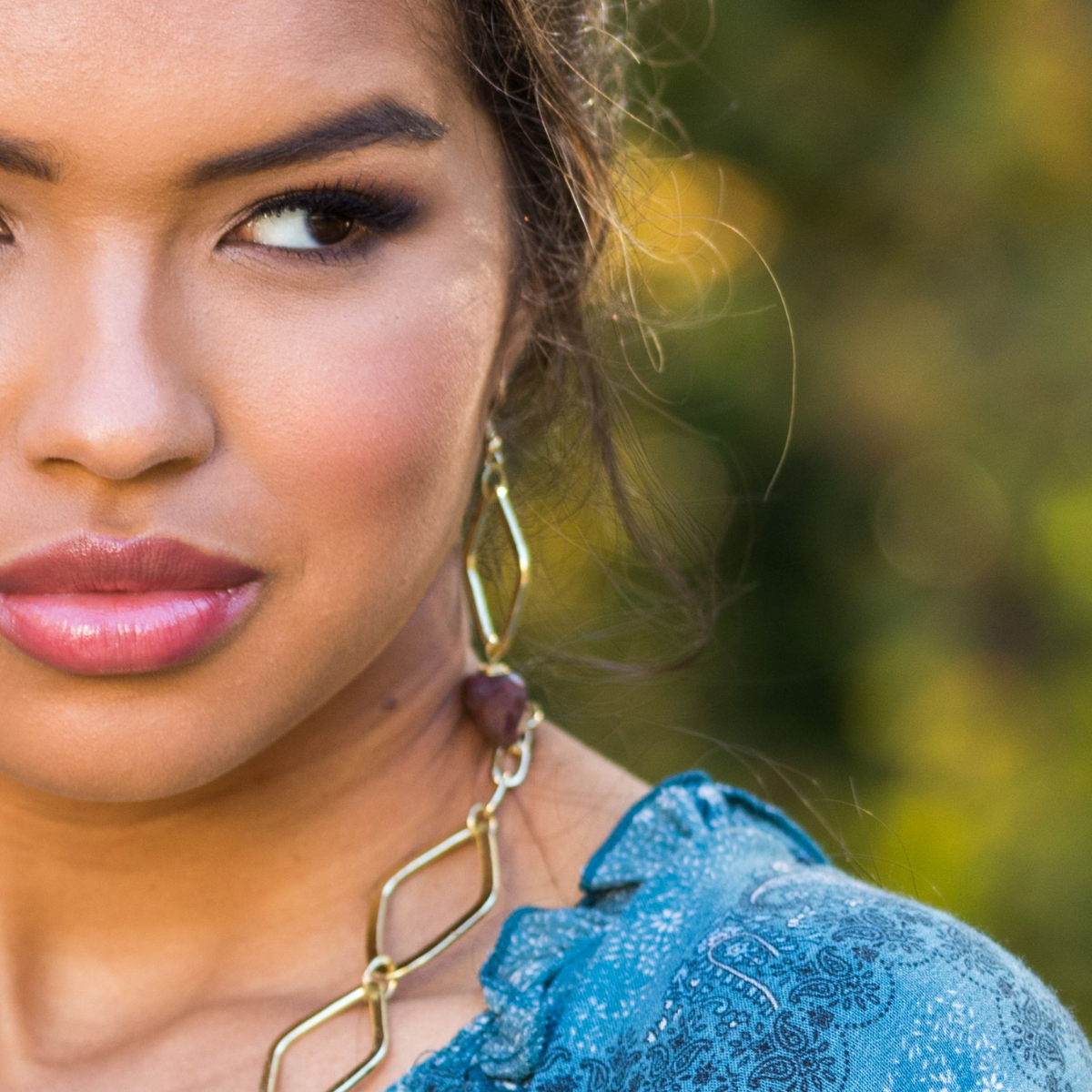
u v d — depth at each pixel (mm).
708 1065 1813
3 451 1754
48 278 1728
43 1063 2137
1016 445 6324
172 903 2191
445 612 2354
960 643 6316
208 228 1774
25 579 1771
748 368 6277
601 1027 1906
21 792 2150
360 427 1854
